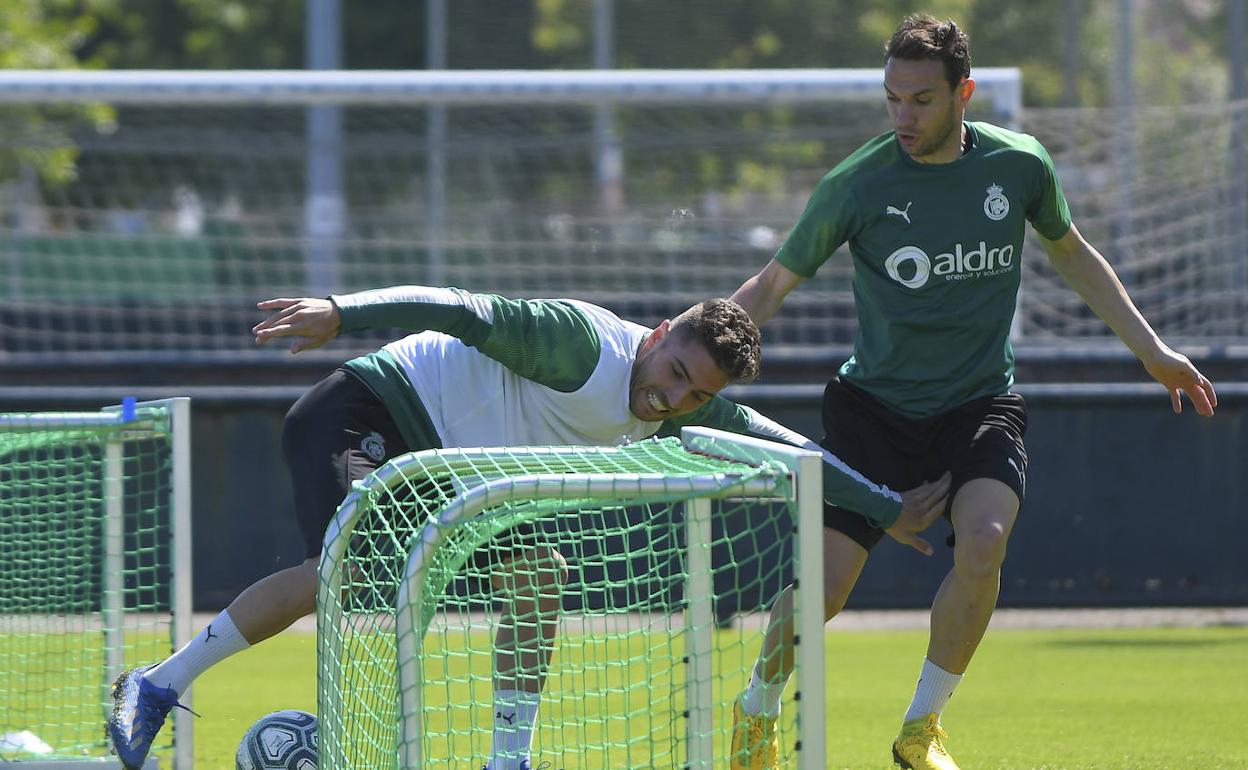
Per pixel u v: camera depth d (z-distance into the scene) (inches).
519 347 569.9
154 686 570.6
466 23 2284.7
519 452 505.0
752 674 592.1
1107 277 653.3
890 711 858.1
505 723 556.7
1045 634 1209.4
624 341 585.6
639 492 446.6
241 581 1274.6
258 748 580.1
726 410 604.4
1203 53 2509.8
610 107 2156.7
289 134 2659.9
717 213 1877.5
